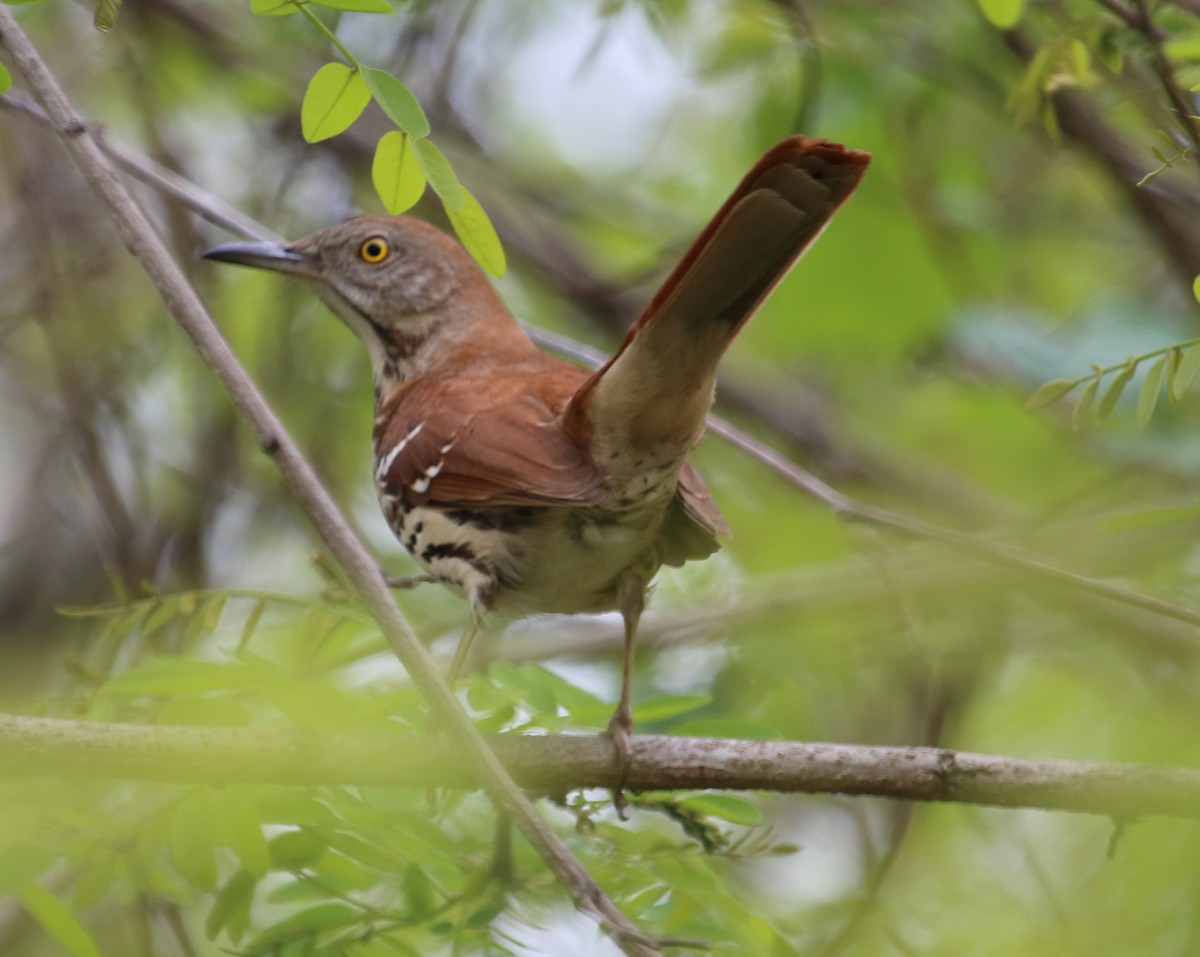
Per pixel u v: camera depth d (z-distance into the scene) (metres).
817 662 11.55
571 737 7.04
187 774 6.57
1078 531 11.30
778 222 6.52
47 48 13.02
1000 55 12.15
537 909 7.15
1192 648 11.20
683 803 7.30
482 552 7.79
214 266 12.95
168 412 13.50
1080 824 10.97
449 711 5.92
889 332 13.07
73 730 6.50
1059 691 12.13
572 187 14.52
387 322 9.72
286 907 8.27
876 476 13.70
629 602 7.91
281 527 12.70
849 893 10.18
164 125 13.40
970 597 11.55
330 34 6.33
